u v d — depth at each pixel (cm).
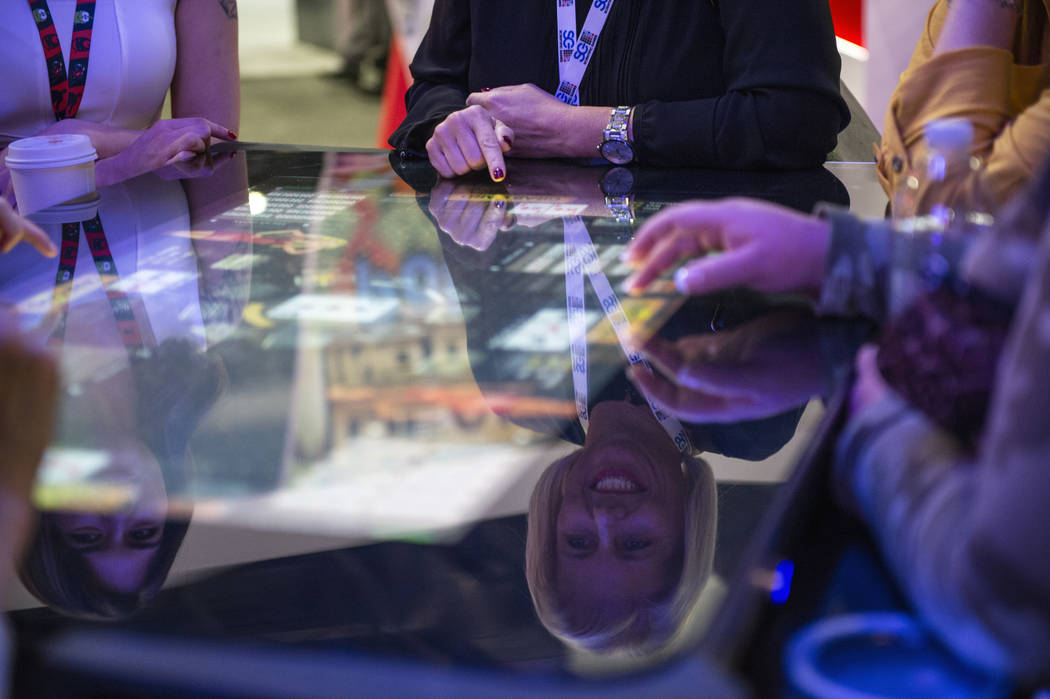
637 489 59
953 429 56
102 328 88
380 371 77
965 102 125
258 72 719
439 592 49
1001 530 42
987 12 129
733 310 90
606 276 101
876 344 75
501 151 153
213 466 63
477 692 42
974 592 44
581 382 75
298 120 594
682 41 176
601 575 50
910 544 50
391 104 409
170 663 44
